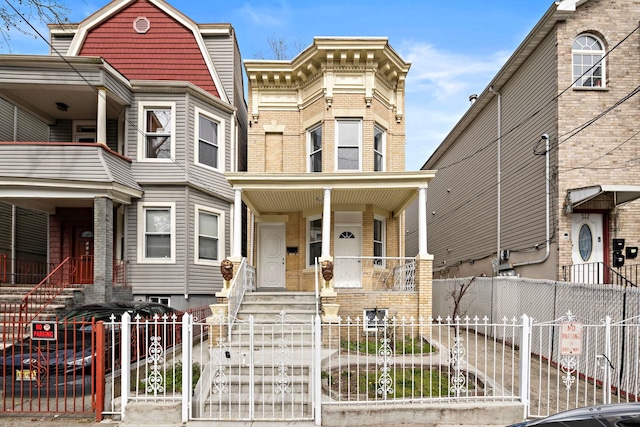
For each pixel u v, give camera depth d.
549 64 11.18
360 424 5.34
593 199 10.31
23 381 6.05
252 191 10.61
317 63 12.70
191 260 12.94
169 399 5.64
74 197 11.11
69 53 14.38
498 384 6.77
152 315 8.77
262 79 13.27
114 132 13.96
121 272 12.28
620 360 6.67
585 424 2.87
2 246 14.28
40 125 15.03
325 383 6.36
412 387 5.66
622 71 10.77
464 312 13.33
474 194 16.73
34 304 10.24
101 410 5.52
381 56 12.47
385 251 13.09
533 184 11.90
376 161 12.96
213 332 8.49
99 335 5.62
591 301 7.70
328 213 10.12
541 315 9.31
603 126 10.69
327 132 12.36
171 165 12.96
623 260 10.08
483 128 15.82
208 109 13.93
